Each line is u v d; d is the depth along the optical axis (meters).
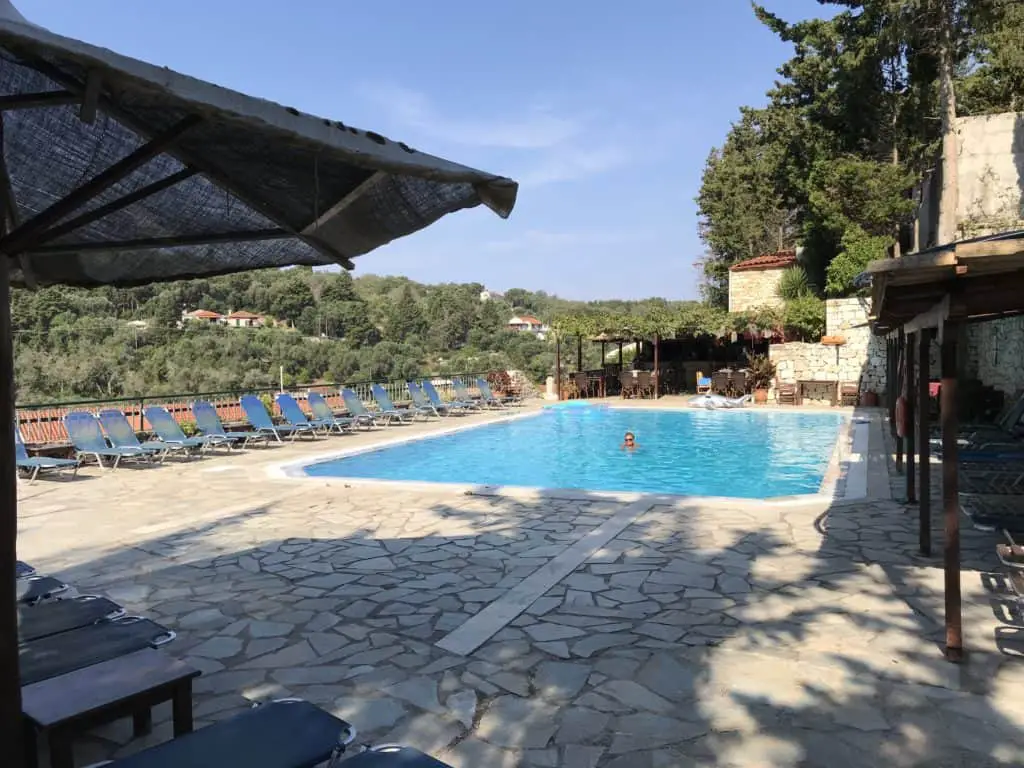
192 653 4.34
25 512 8.42
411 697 3.73
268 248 3.54
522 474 13.13
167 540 7.05
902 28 20.78
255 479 10.54
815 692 3.67
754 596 5.10
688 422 19.72
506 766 3.08
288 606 5.13
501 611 4.93
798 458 14.28
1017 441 9.07
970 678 3.77
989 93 23.94
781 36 27.91
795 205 30.30
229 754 2.45
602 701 3.64
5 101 2.12
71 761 2.83
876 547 6.20
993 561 5.74
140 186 3.17
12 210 3.04
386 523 7.61
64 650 3.37
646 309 28.53
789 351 22.92
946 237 16.11
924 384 5.84
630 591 5.28
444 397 22.70
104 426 12.09
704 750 3.17
